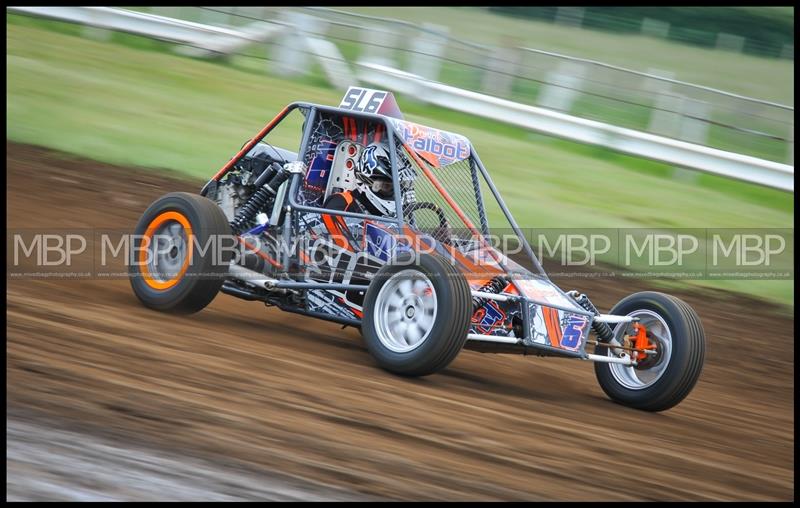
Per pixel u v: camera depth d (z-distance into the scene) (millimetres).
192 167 25172
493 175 28500
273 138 28953
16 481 7672
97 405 9211
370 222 13398
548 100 37000
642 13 69000
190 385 10180
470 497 8391
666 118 34781
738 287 23297
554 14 68562
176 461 8305
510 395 12422
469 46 38719
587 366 15703
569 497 8742
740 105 35281
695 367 12875
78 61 35719
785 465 11211
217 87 35156
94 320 12305
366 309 12289
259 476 8234
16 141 24828
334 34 40562
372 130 13828
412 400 11008
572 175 30141
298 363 11867
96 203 21188
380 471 8664
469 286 11797
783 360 18719
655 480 9672
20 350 10445
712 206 29250
